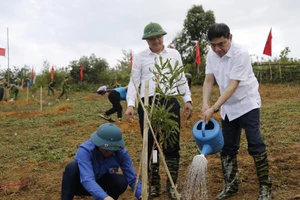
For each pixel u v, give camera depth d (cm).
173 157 291
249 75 273
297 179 321
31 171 417
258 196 271
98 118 855
